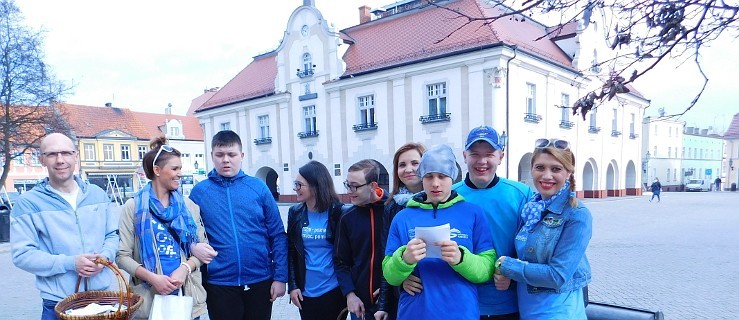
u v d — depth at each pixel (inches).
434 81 737.0
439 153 91.3
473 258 83.7
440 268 90.4
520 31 801.6
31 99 625.0
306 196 129.3
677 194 1307.8
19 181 1555.1
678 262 320.8
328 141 905.5
